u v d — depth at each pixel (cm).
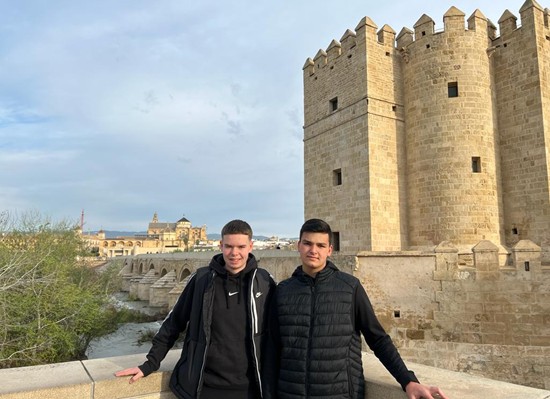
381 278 1648
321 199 2630
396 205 2300
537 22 2138
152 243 15675
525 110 2147
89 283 2442
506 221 2206
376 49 2370
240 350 382
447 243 1590
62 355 1891
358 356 386
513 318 1450
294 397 367
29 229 2564
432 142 2231
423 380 393
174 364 439
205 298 392
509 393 356
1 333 1634
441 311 1552
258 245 11394
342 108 2483
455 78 2208
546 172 2038
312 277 407
